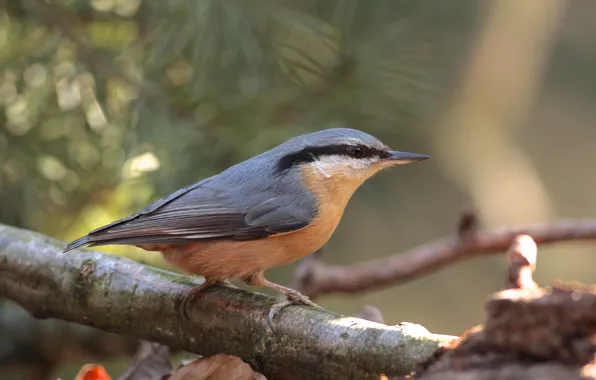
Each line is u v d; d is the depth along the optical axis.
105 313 2.31
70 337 2.41
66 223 2.40
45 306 2.32
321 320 2.26
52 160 2.38
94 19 2.37
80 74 2.37
